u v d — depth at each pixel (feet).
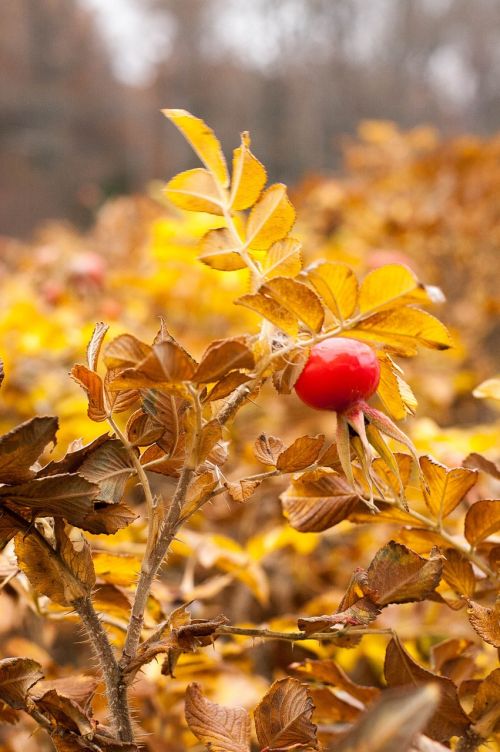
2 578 1.88
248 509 3.45
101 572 1.93
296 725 1.68
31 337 3.84
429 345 1.62
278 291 1.62
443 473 1.80
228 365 1.57
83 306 4.62
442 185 6.81
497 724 1.72
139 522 2.55
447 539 1.83
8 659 1.66
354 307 1.61
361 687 1.87
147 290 4.78
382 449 1.71
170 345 1.56
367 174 8.69
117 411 1.70
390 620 2.47
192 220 4.31
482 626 1.72
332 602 2.58
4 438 1.57
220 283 4.56
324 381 1.68
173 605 2.41
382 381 1.75
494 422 5.04
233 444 3.95
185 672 2.20
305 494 1.79
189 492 1.68
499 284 5.85
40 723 1.68
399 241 6.11
